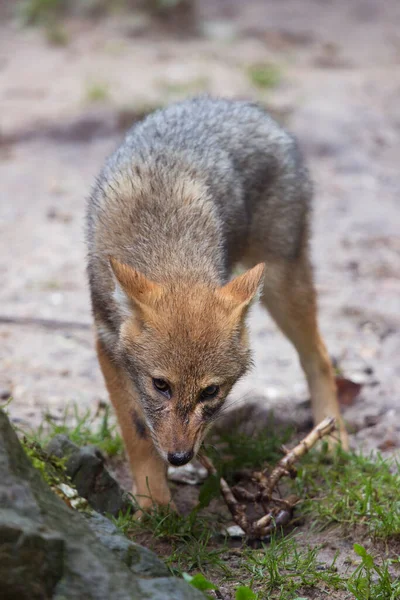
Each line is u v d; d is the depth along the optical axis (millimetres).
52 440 7832
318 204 17281
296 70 25000
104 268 8211
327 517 8258
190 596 5523
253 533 7883
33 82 22516
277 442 9617
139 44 26812
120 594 5324
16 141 19297
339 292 13945
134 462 8383
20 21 28125
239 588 6312
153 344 7141
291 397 10625
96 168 18500
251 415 10219
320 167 18875
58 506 5684
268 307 10391
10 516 5219
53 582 5227
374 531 7879
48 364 11359
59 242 15312
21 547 5082
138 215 8281
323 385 10172
